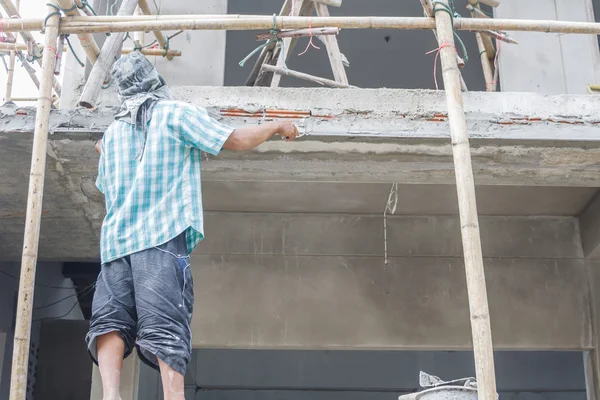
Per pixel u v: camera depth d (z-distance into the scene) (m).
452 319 9.60
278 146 7.11
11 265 11.55
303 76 7.72
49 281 13.16
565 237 9.99
